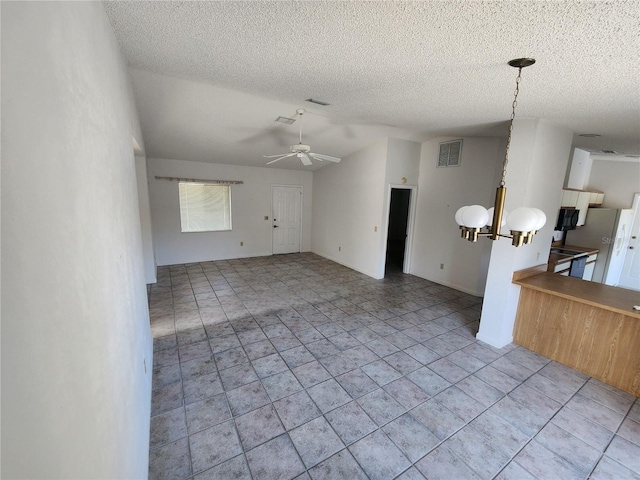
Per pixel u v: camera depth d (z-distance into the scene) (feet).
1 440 1.34
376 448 6.00
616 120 8.55
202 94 9.83
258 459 5.70
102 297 3.09
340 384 7.93
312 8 4.27
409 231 17.94
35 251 1.71
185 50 6.10
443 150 15.76
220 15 4.63
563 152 10.16
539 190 9.70
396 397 7.49
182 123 12.58
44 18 1.94
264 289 15.26
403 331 11.02
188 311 12.41
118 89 5.26
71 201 2.34
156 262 18.61
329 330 10.96
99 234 3.14
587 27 4.09
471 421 6.78
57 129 2.11
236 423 6.54
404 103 8.95
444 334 10.88
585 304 8.65
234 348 9.59
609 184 17.37
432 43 5.04
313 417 6.76
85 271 2.59
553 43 4.63
